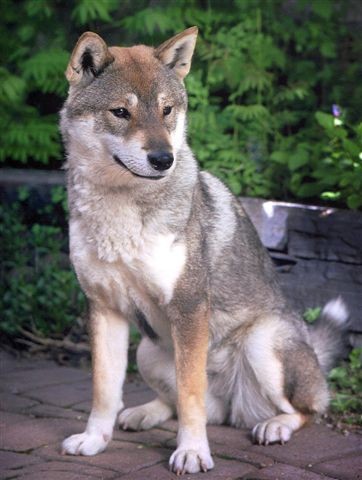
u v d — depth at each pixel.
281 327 5.12
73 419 5.27
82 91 4.54
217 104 7.96
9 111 8.05
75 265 4.65
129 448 4.76
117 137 4.40
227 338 5.13
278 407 5.10
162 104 4.52
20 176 7.64
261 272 5.25
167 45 4.67
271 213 6.50
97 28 8.12
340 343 5.70
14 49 8.26
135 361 6.37
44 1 7.86
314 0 7.53
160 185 4.45
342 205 6.69
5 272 7.31
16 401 5.62
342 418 5.31
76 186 4.54
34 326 6.98
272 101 7.64
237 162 7.22
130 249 4.48
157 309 4.73
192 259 4.60
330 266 6.22
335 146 6.62
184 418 4.49
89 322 4.78
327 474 4.33
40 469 4.38
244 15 7.66
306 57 7.97
